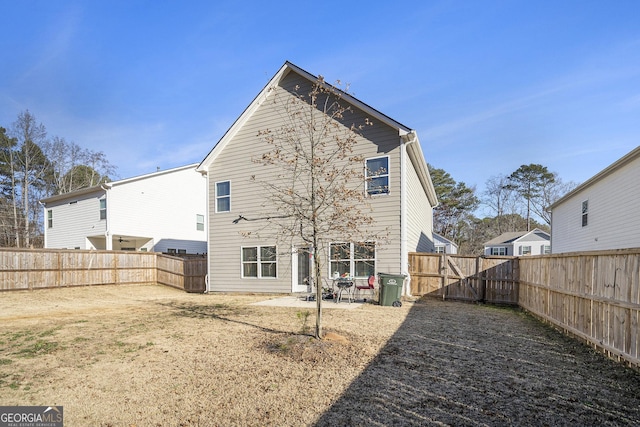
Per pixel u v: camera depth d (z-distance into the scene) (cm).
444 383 396
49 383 405
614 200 1289
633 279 440
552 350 539
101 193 2009
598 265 535
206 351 528
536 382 402
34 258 1352
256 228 1341
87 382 408
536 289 854
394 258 1119
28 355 514
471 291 1147
